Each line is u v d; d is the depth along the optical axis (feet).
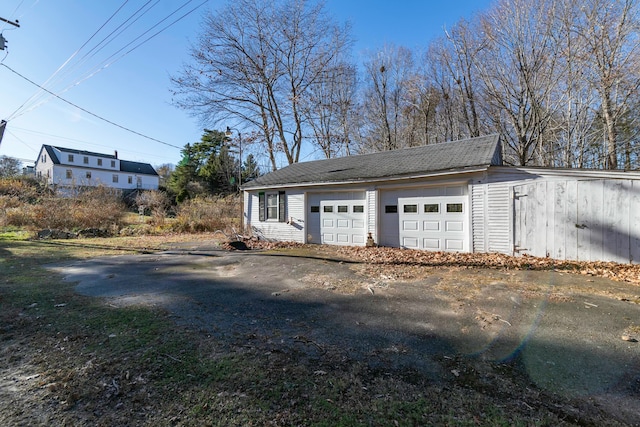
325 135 75.10
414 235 30.66
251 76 65.21
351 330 11.30
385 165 34.83
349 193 35.09
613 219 21.36
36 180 90.53
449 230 28.60
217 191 102.94
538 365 8.62
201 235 51.03
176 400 7.12
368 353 9.45
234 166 103.09
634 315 12.26
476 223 26.96
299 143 73.36
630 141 44.06
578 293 15.29
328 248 33.99
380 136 78.84
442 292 16.06
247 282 19.08
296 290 17.07
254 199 43.93
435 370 8.41
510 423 6.28
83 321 12.23
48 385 7.74
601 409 6.73
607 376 8.02
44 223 49.75
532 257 24.18
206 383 7.80
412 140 76.18
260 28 62.69
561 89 48.55
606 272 19.10
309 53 67.21
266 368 8.54
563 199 23.12
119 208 59.82
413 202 30.71
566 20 44.98
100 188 63.98
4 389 7.61
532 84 50.14
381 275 20.35
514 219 25.13
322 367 8.59
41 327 11.60
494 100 56.54
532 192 24.35
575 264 21.44
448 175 28.19
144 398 7.20
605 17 41.75
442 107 72.59
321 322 12.14
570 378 7.95
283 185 39.37
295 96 69.56
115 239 44.50
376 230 32.65
